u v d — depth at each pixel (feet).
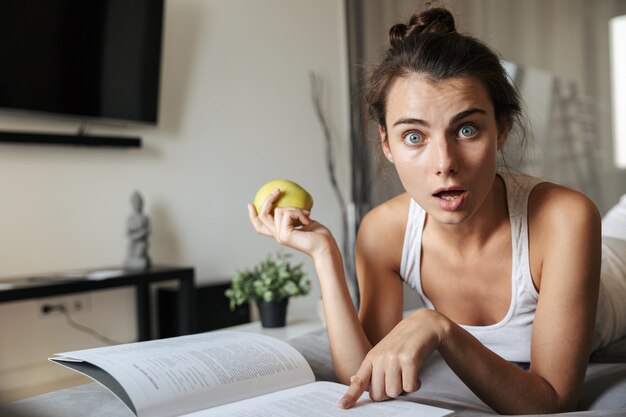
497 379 2.55
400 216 3.56
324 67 13.65
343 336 3.05
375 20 13.56
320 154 13.43
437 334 2.41
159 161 10.68
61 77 9.02
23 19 8.54
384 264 3.63
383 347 2.38
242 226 11.92
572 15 11.12
